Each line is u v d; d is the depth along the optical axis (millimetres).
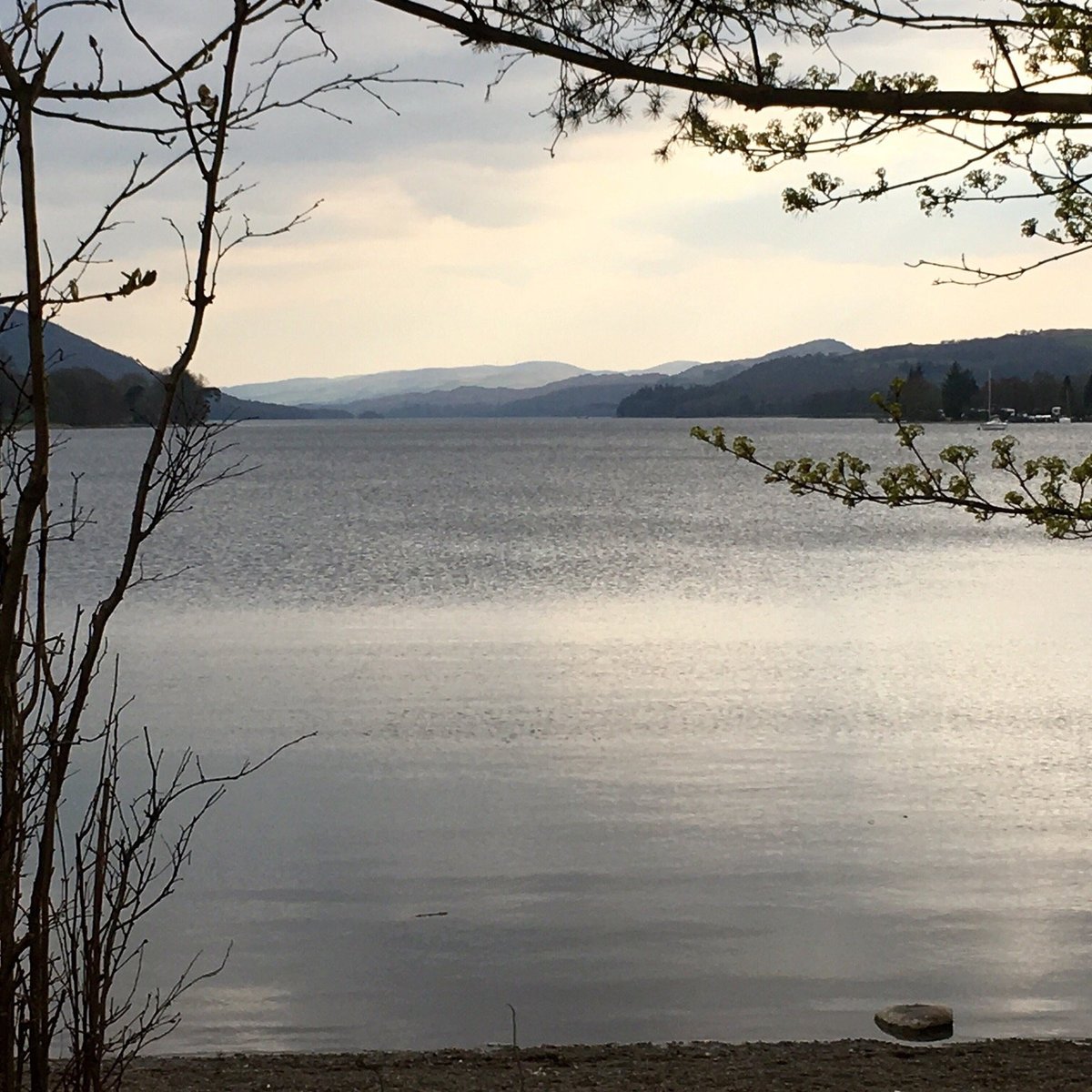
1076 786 11211
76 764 11727
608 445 166750
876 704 14844
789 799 10820
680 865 9109
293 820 10141
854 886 8688
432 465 109938
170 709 14516
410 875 8844
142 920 7953
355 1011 6730
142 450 143875
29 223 2547
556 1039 6430
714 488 75500
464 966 7332
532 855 9320
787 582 29031
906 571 31578
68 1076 3824
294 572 31594
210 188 2748
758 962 7418
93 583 28688
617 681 16438
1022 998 6922
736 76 4285
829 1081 5656
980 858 9266
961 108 4191
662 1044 6328
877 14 4148
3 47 2488
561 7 4184
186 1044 6254
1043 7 4164
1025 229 4820
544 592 27281
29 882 7062
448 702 15039
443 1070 5844
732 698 15258
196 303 2799
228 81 2709
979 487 57625
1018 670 17219
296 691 15672
